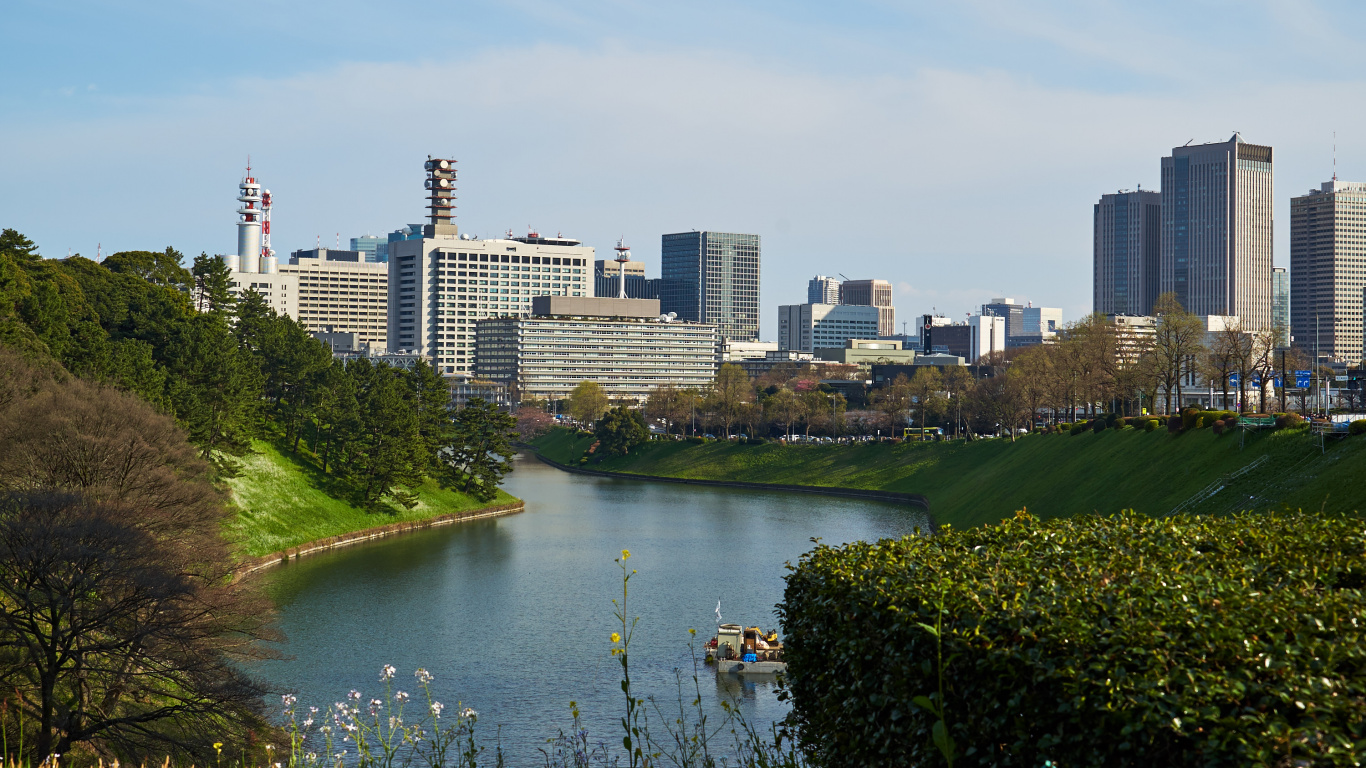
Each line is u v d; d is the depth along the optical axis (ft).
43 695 173.47
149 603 191.31
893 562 77.05
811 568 91.20
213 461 474.49
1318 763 44.16
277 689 207.21
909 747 65.92
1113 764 52.80
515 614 359.46
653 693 267.80
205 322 608.19
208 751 182.50
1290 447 312.50
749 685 275.18
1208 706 48.37
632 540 527.40
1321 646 51.24
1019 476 529.45
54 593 180.96
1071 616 58.29
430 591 397.80
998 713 60.13
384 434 574.15
